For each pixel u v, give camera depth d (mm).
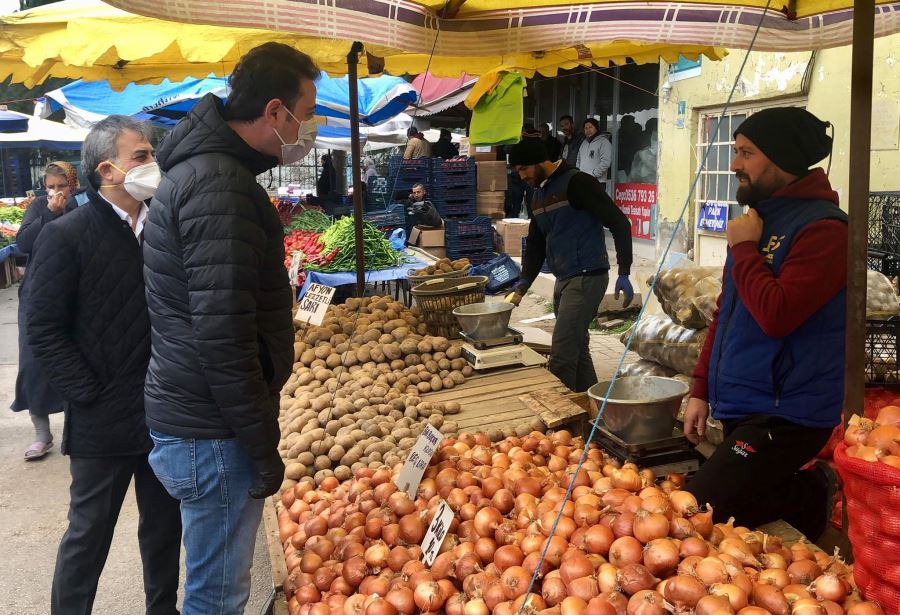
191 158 1994
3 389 6871
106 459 2656
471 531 2516
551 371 4848
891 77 5434
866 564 1691
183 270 2000
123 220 2607
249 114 2008
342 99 9078
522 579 2107
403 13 3184
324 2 2941
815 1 3670
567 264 4734
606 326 8172
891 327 3066
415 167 11922
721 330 2605
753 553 2164
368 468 3139
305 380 4164
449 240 11336
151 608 2902
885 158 5555
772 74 6988
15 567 3789
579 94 13531
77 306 2564
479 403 3840
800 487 2664
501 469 2809
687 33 3621
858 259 2068
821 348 2352
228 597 2217
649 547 2020
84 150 2562
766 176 2398
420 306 4762
